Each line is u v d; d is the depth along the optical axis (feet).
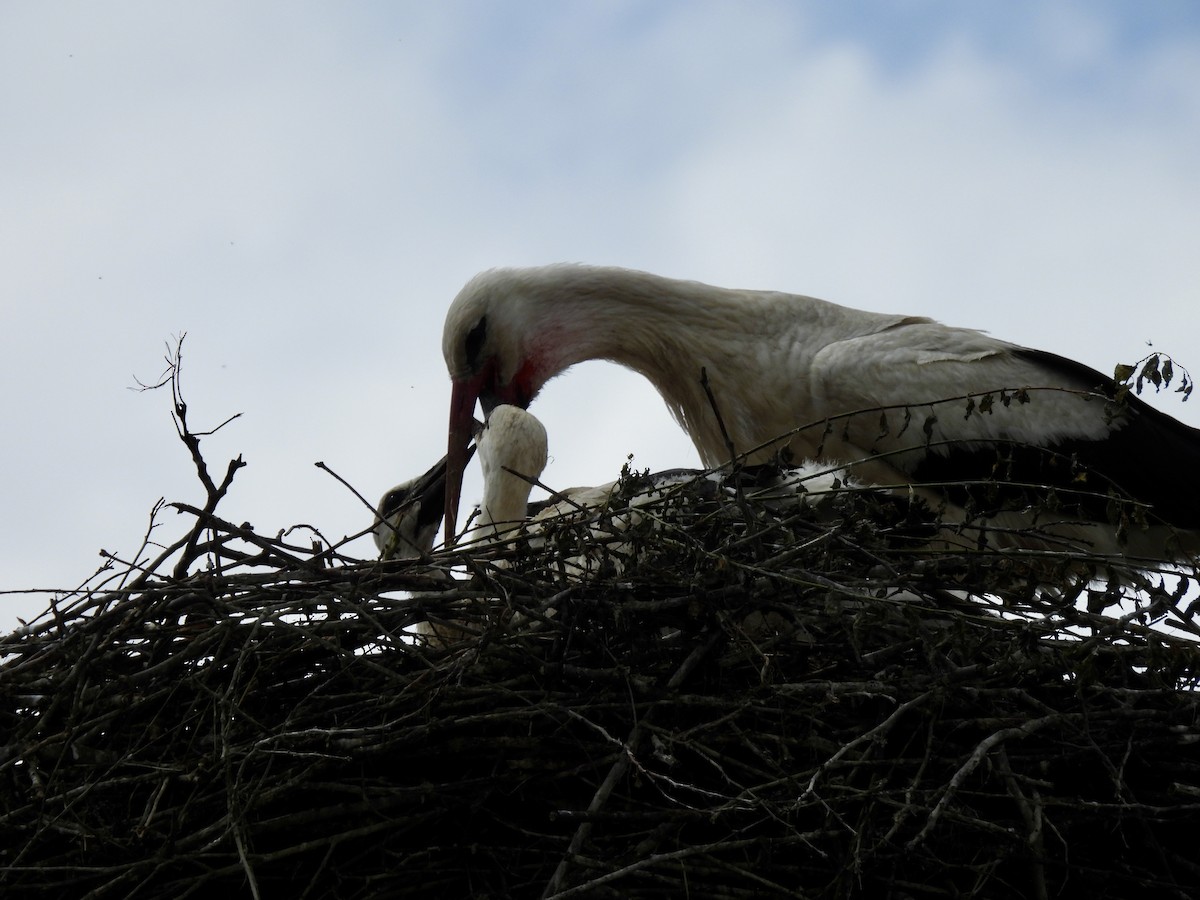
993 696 20.62
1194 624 21.20
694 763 20.54
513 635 20.65
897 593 21.88
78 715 20.51
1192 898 19.97
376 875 19.21
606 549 21.57
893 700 19.93
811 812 19.98
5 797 19.86
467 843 19.97
